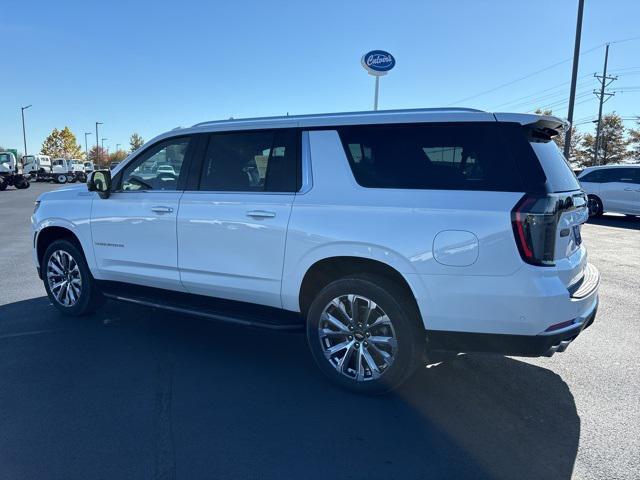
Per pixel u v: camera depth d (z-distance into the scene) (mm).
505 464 2848
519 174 3191
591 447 3010
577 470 2789
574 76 20891
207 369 4113
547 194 3127
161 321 5312
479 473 2766
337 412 3422
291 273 3809
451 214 3246
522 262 3094
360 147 3666
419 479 2717
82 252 5219
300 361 4312
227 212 4082
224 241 4113
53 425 3205
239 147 4180
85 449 2949
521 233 3086
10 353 4387
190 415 3357
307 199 3742
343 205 3592
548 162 3352
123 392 3676
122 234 4762
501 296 3148
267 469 2789
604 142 60406
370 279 3518
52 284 5461
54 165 46031
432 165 3426
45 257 5445
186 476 2715
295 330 3939
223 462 2844
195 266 4312
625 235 11914
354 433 3156
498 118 3299
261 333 5008
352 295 3596
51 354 4375
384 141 3590
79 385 3779
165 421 3275
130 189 4824
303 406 3502
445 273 3248
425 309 3342
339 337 3725
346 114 3795
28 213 16875
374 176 3574
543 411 3443
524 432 3178
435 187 3367
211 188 4289
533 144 3299
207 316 4270
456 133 3385
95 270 5051
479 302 3201
